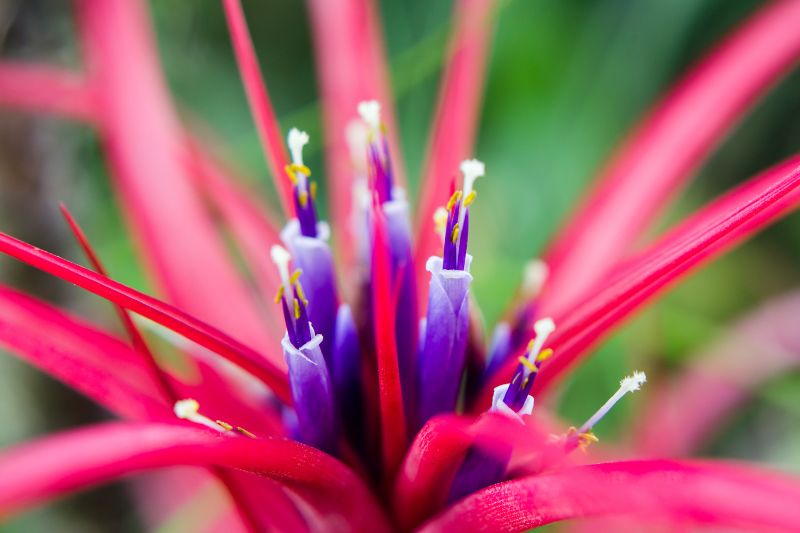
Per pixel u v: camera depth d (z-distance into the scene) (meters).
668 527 0.20
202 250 0.20
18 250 0.16
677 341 0.26
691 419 0.26
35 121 0.22
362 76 0.21
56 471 0.14
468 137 0.21
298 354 0.17
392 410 0.17
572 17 0.30
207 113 0.30
